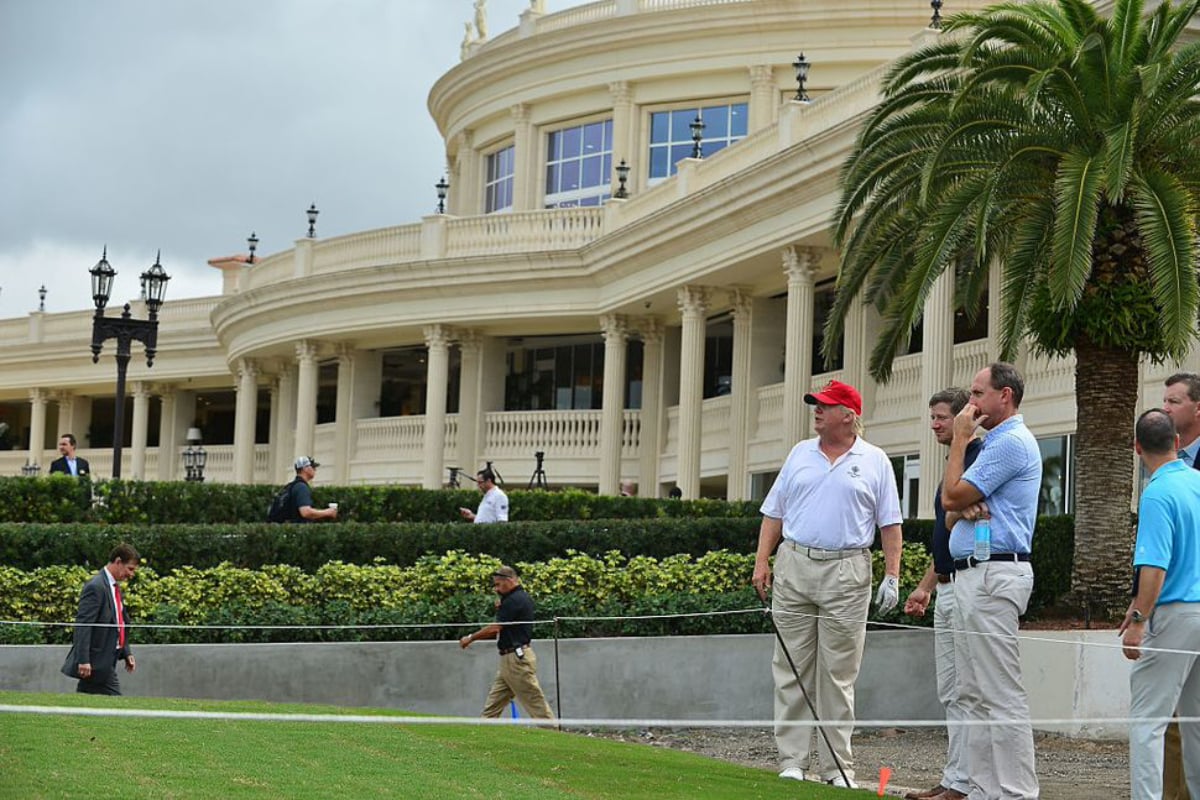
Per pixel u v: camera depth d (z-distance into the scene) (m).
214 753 10.34
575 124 55.03
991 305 28.86
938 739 18.36
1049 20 20.67
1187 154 20.22
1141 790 10.45
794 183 32.03
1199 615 10.44
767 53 50.22
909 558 20.84
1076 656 18.05
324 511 23.02
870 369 22.95
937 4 29.66
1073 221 18.81
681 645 20.12
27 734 10.49
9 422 73.25
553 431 45.19
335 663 20.16
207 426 66.19
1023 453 11.02
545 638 20.34
